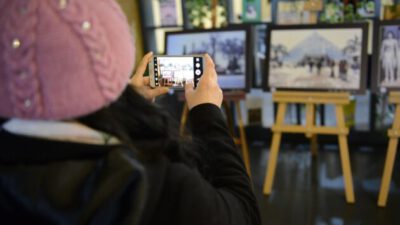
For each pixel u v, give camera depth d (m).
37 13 0.41
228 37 2.84
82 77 0.42
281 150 3.48
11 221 0.45
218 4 3.45
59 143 0.45
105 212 0.43
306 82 2.59
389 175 2.38
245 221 0.59
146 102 0.53
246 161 2.86
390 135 2.35
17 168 0.43
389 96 2.33
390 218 2.29
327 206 2.46
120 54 0.46
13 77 0.41
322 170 3.01
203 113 0.68
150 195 0.48
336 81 2.53
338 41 2.53
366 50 2.48
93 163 0.45
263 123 3.75
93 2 0.45
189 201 0.50
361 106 3.46
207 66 0.80
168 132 0.54
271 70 2.67
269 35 2.68
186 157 0.59
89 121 0.47
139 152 0.49
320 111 3.49
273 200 2.56
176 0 3.60
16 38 0.41
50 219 0.43
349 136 3.52
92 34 0.43
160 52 3.83
